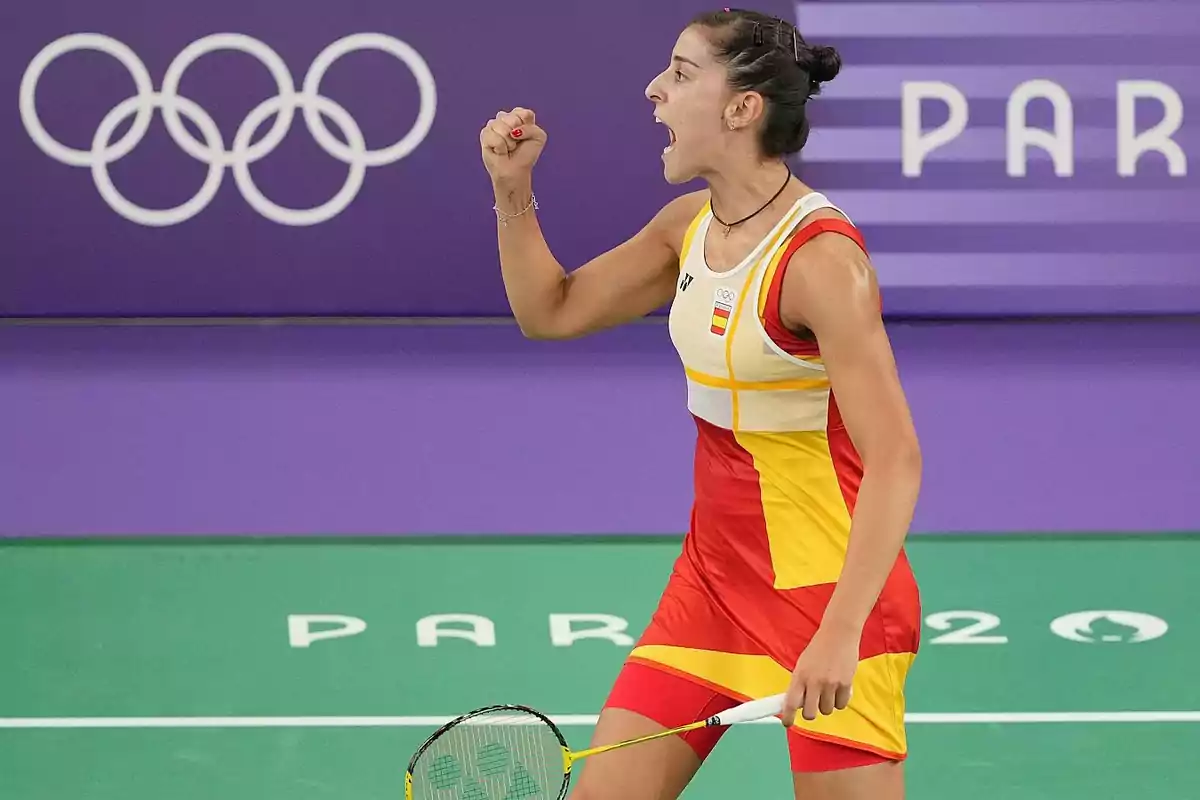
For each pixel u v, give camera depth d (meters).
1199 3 28.33
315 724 17.31
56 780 16.17
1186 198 29.03
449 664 18.64
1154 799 15.78
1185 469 24.67
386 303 29.91
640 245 12.50
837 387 10.52
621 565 21.41
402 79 28.89
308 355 29.06
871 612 10.95
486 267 29.80
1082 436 25.73
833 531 11.25
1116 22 28.41
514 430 26.08
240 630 19.55
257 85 28.95
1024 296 29.39
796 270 10.60
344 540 22.33
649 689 11.62
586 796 11.48
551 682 18.19
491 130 12.05
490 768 11.29
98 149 29.17
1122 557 21.64
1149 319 30.11
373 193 29.38
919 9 28.33
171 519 23.12
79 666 18.66
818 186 28.88
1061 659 18.72
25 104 29.03
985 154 28.80
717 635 11.72
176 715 17.50
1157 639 19.23
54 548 22.05
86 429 26.12
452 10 28.62
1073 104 28.66
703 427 11.53
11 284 29.78
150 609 20.14
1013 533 22.48
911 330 29.66
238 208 29.41
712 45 10.85
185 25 28.70
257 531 22.73
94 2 28.59
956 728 17.16
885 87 28.53
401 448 25.48
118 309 29.84
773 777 16.25
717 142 10.93
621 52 28.78
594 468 24.75
